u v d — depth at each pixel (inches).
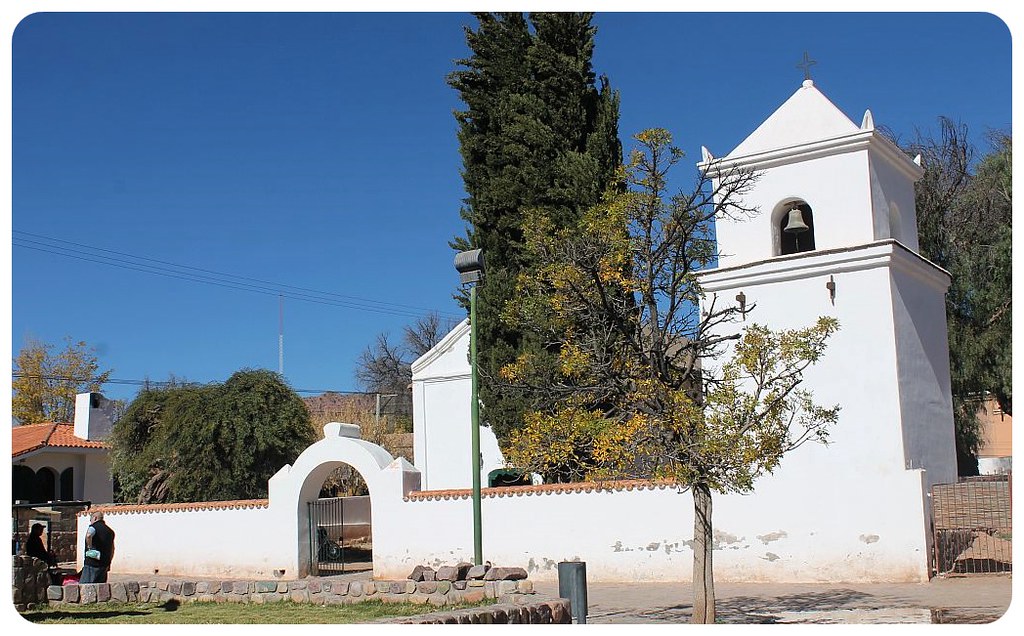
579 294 579.2
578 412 567.2
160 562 991.0
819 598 667.4
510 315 624.7
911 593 662.5
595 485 806.5
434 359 1192.2
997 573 713.0
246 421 1157.7
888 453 757.3
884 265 773.3
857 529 727.7
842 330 784.3
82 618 631.2
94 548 741.3
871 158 819.4
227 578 949.2
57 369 2212.1
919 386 803.4
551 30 1062.4
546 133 1031.0
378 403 2064.5
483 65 1093.8
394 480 887.7
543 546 818.2
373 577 886.4
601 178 993.5
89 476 1419.8
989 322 1323.8
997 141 1467.8
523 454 568.1
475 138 1082.7
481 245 1066.1
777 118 853.8
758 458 538.3
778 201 843.4
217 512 967.6
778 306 810.2
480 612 496.4
